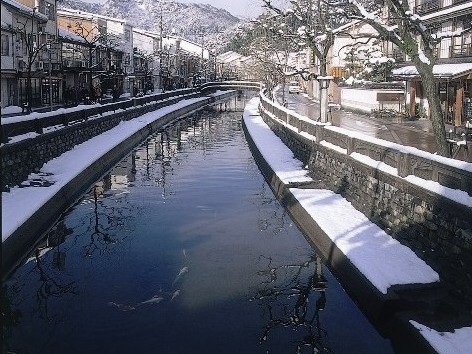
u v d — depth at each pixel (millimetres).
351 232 13695
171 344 9922
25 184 18922
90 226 17734
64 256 14820
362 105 39688
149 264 14117
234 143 38938
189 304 11633
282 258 14398
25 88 39719
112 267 13961
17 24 37438
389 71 40719
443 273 10352
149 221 18359
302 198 17766
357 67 45375
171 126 50250
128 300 11906
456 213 9859
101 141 31359
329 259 13086
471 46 28766
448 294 9938
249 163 30203
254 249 15188
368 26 46406
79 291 12375
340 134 18250
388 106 37938
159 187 23906
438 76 27641
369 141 15180
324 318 10727
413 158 12141
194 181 25203
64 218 18625
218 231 17031
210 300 11875
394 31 16078
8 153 17969
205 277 13164
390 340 9492
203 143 38906
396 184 12883
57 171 21812
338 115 37562
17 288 12633
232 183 24703
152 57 83438
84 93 48125
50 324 10742
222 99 100688
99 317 11062
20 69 37438
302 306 11320
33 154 21094
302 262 14031
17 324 10773
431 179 11297
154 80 88438
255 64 84188
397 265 11133
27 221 14625
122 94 64688
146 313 11227
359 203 16047
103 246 15648
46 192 17812
